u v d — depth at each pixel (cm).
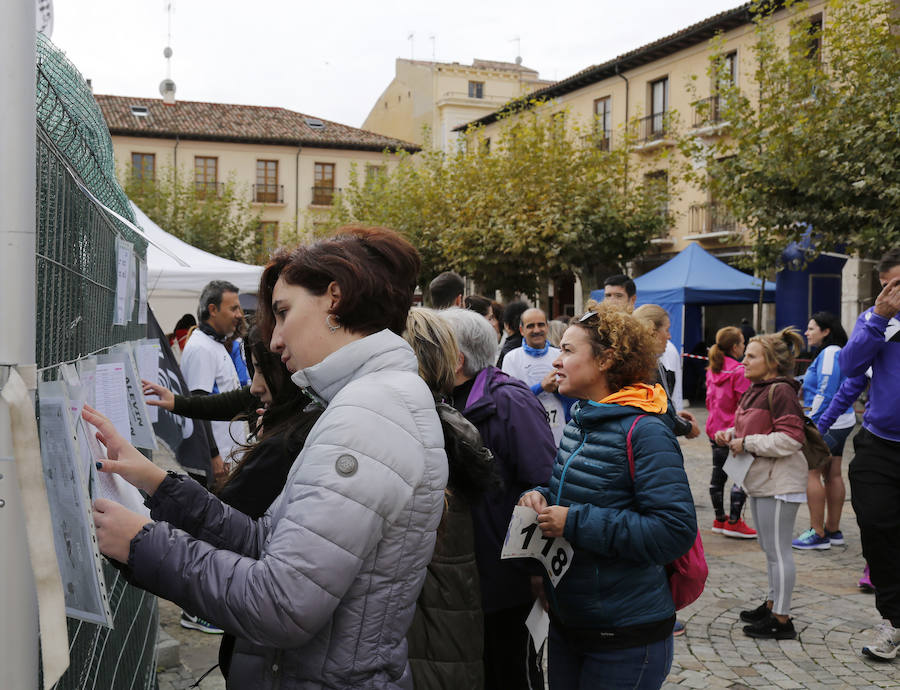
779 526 423
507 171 1992
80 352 171
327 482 122
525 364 526
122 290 227
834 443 593
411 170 2433
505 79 4281
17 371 100
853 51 1232
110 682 197
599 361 236
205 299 458
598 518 219
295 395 189
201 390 441
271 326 155
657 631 228
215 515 136
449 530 219
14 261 100
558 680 246
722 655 407
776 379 422
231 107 4125
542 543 232
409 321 247
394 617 131
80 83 183
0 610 98
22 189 101
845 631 437
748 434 422
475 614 221
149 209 3181
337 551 120
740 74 2130
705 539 632
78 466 109
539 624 254
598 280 2152
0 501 98
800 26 1295
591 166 1981
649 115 2469
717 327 2234
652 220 1973
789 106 1258
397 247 147
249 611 117
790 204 1259
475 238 1972
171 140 3750
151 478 134
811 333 622
